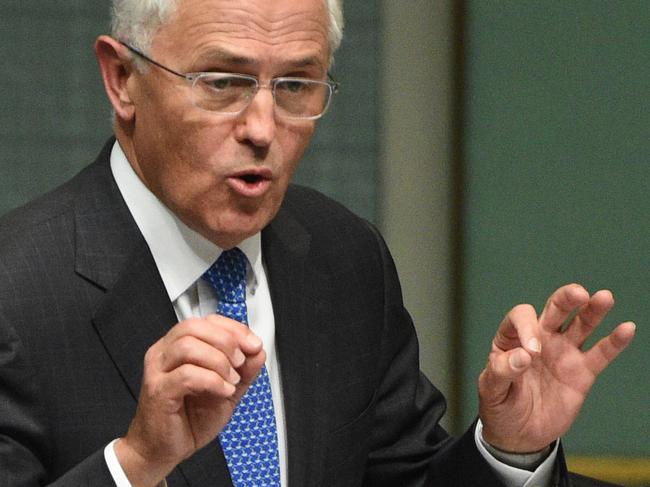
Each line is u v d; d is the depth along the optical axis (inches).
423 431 192.9
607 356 173.2
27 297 164.7
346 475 180.4
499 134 316.2
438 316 321.7
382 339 190.7
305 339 179.9
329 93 168.4
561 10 313.6
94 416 163.6
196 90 159.2
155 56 161.8
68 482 148.6
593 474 318.7
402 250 320.8
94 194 175.2
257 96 159.3
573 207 317.7
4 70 317.7
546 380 173.9
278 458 172.4
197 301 174.7
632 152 316.8
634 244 318.3
